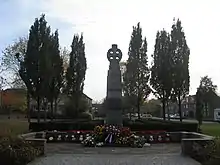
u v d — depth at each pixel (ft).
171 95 108.27
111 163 39.70
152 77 114.42
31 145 44.60
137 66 120.26
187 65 107.45
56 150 53.93
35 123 88.43
